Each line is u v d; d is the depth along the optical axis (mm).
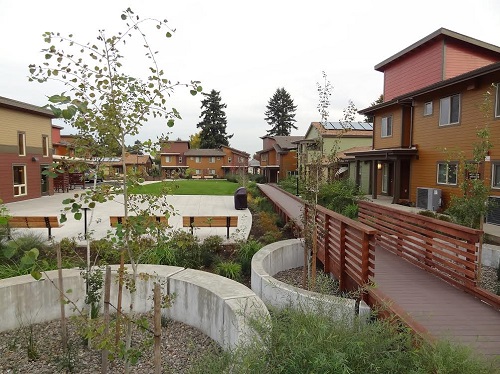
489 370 2521
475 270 4648
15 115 19531
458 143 13141
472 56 15336
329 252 6492
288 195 17906
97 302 4957
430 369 2461
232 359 2744
